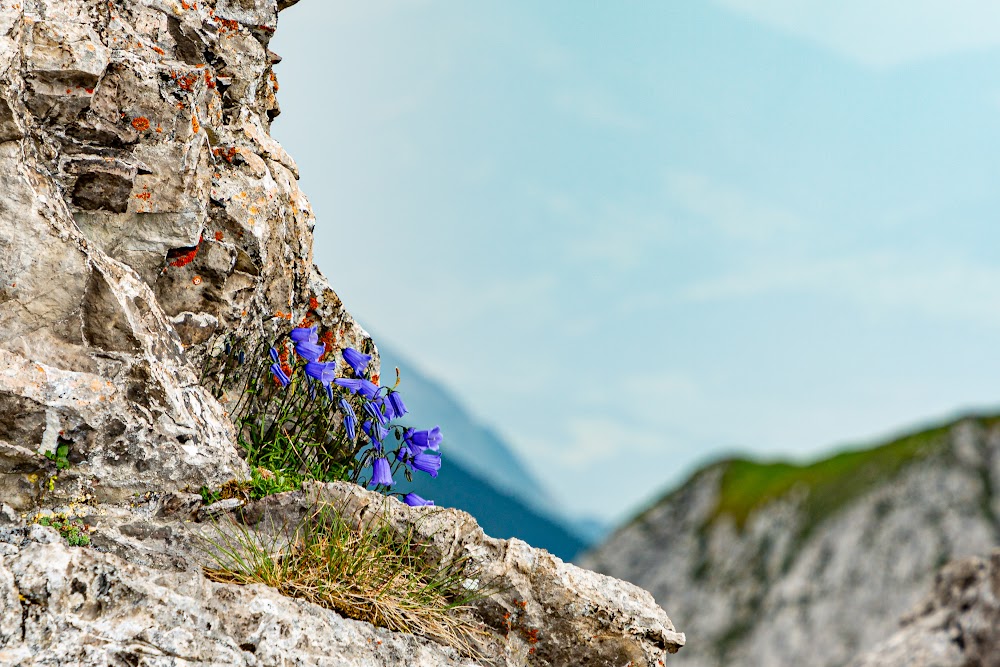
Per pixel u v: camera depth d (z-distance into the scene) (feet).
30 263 3.34
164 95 3.57
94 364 3.37
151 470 3.41
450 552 3.58
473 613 3.54
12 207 3.33
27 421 3.28
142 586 3.14
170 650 3.09
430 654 3.38
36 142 3.42
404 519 3.57
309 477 3.76
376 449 3.76
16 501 3.27
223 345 3.73
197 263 3.65
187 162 3.60
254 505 3.46
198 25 3.74
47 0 3.44
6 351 3.30
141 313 3.45
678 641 3.62
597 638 3.56
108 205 3.53
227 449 3.55
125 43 3.56
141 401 3.41
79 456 3.33
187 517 3.40
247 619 3.20
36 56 3.40
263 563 3.34
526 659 3.54
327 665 3.22
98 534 3.27
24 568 3.06
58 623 3.05
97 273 3.39
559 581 3.59
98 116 3.50
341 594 3.37
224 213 3.70
